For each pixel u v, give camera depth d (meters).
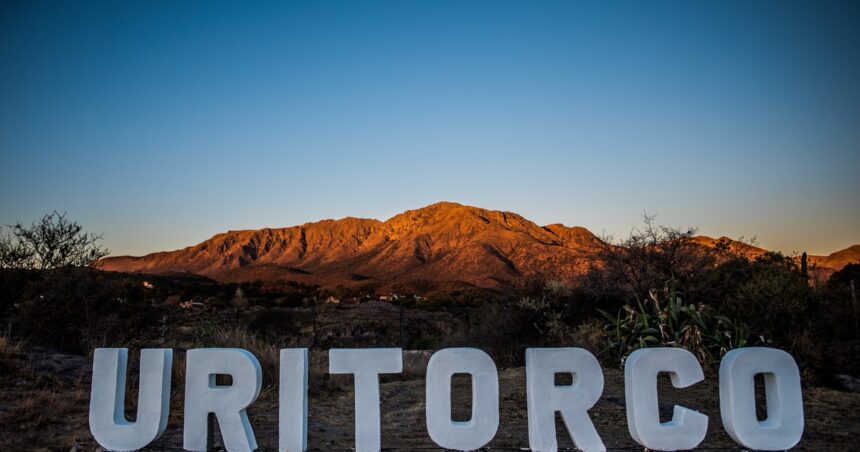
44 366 10.68
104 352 7.00
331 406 10.10
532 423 6.66
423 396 11.02
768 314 12.70
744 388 6.53
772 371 6.56
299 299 57.06
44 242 16.02
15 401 8.51
